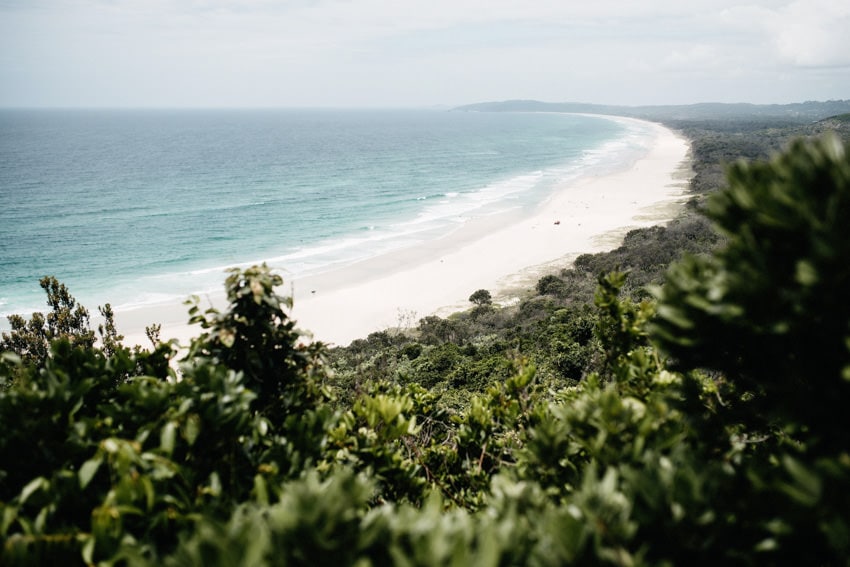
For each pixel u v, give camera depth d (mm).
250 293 3715
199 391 3043
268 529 1983
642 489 2139
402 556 1720
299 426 3219
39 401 2918
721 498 2230
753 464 2467
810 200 2137
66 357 3588
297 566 1853
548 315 28516
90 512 2621
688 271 2676
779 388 2459
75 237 57562
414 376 20422
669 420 3047
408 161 128625
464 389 15805
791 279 2166
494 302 36844
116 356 3688
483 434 4496
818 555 2057
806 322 2146
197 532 2223
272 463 3035
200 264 48688
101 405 3262
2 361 3607
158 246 54469
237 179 99938
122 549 2111
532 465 3125
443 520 2008
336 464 3498
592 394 3371
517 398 4566
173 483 2684
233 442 2994
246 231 60750
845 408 2209
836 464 1801
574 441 3098
